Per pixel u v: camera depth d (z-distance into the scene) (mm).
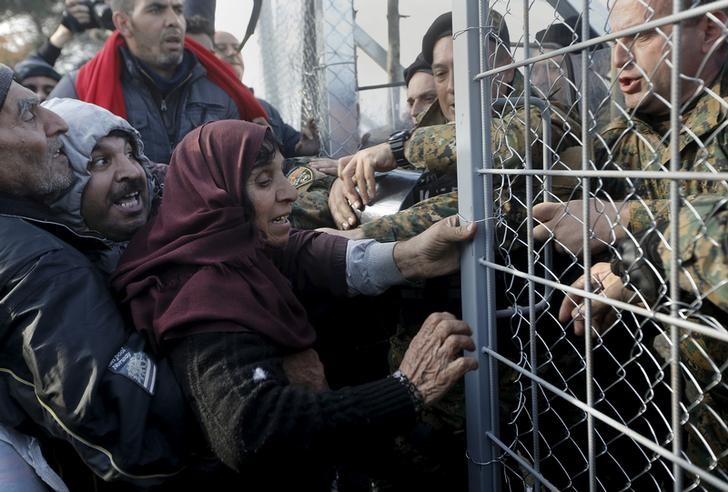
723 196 1046
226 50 4133
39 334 1389
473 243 1529
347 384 2162
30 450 1561
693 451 1403
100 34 4324
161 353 1461
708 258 987
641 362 1629
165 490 1465
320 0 3389
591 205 1379
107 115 1732
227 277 1497
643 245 1111
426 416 2066
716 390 1297
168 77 3123
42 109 1614
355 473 2057
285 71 4113
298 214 2270
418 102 2791
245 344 1422
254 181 1605
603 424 1709
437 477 2088
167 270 1526
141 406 1377
